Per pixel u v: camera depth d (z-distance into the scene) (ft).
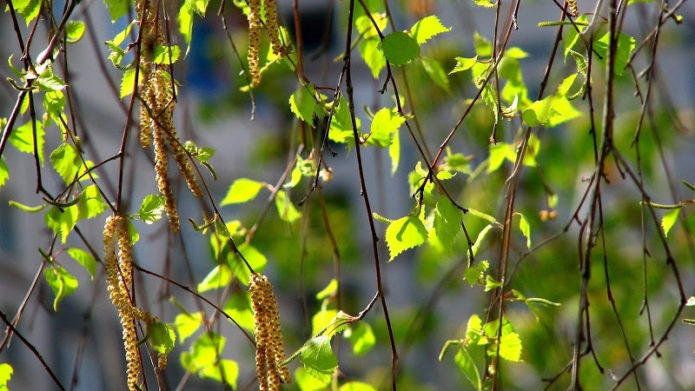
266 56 5.54
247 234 5.94
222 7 5.47
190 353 5.97
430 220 5.40
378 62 5.67
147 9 5.32
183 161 5.26
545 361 6.43
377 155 5.91
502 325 5.54
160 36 5.32
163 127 5.22
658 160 6.85
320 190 5.73
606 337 6.80
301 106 5.38
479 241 5.36
